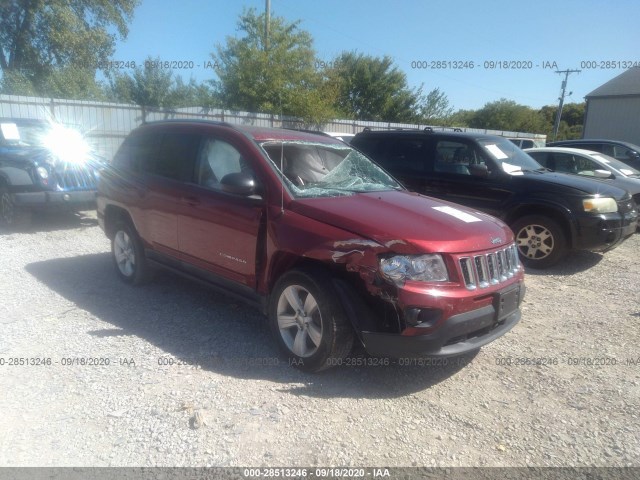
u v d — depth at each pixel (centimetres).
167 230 511
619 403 375
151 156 552
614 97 3109
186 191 489
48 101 1405
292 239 394
